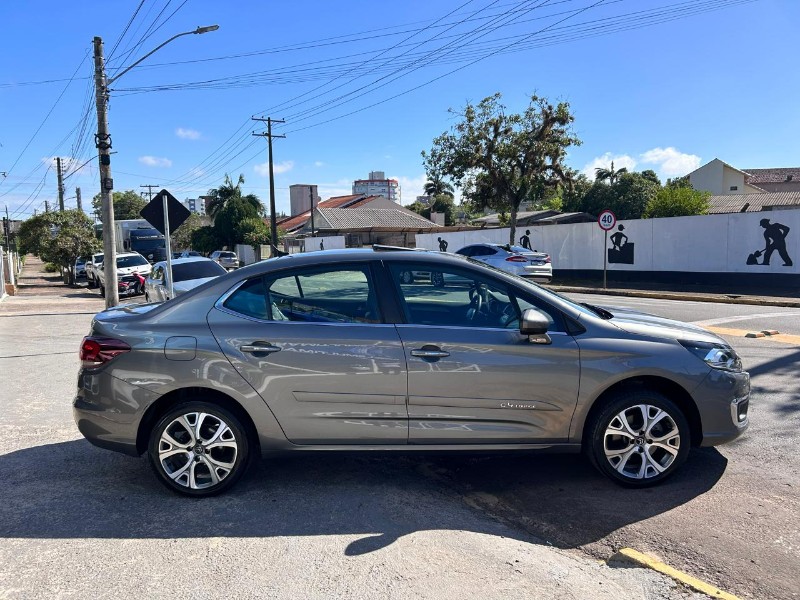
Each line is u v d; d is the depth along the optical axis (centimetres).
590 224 2447
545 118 2675
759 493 412
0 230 6219
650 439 416
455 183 2842
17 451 511
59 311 1839
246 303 414
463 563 321
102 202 1720
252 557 329
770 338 988
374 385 398
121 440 408
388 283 414
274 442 406
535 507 399
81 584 305
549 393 403
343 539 349
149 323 411
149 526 369
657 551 340
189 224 6412
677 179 6138
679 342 418
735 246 1978
